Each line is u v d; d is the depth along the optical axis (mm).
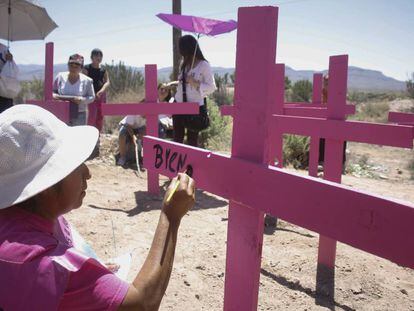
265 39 1545
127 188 5539
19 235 1188
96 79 7629
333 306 2951
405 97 33188
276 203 1523
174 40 12078
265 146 1601
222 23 6660
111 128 9992
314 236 4160
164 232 1401
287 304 2951
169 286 3062
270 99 1578
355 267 3473
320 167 7906
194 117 5516
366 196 1250
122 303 1148
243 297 1729
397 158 12461
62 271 1109
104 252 3533
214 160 1779
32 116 1257
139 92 15203
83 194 1450
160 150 2104
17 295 1106
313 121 3314
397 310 2922
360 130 3074
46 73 5230
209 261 3469
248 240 1686
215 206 5035
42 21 6926
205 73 5426
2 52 5559
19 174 1229
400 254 1181
